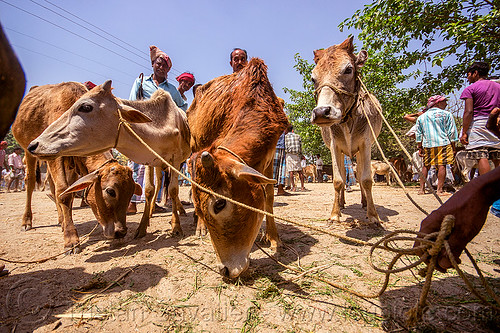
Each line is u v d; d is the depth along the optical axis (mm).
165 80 5457
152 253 3141
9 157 14039
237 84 2865
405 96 9398
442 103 6340
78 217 5305
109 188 3162
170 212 5688
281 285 2309
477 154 4238
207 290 2256
